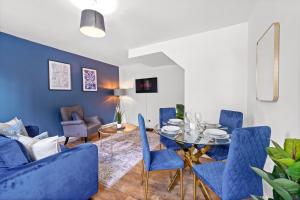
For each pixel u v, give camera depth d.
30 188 1.18
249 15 2.25
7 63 2.78
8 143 1.37
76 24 2.46
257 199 0.76
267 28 1.60
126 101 5.70
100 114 4.89
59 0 1.88
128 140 3.74
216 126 2.08
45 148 1.50
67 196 1.43
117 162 2.61
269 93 1.47
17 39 2.90
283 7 1.24
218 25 2.54
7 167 1.27
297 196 0.56
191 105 2.91
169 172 2.27
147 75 5.27
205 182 1.36
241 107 2.50
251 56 2.21
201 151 2.07
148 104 5.30
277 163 0.62
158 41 3.20
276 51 1.30
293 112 1.11
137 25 2.52
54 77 3.55
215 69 2.69
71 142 3.69
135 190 1.89
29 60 3.09
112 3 1.94
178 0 1.90
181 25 2.53
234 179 1.16
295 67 1.08
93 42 3.24
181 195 1.67
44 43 3.28
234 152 1.11
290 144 0.64
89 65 4.47
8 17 2.25
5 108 2.76
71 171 1.46
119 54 4.09
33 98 3.17
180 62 3.02
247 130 1.10
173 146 2.24
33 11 2.09
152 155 1.81
